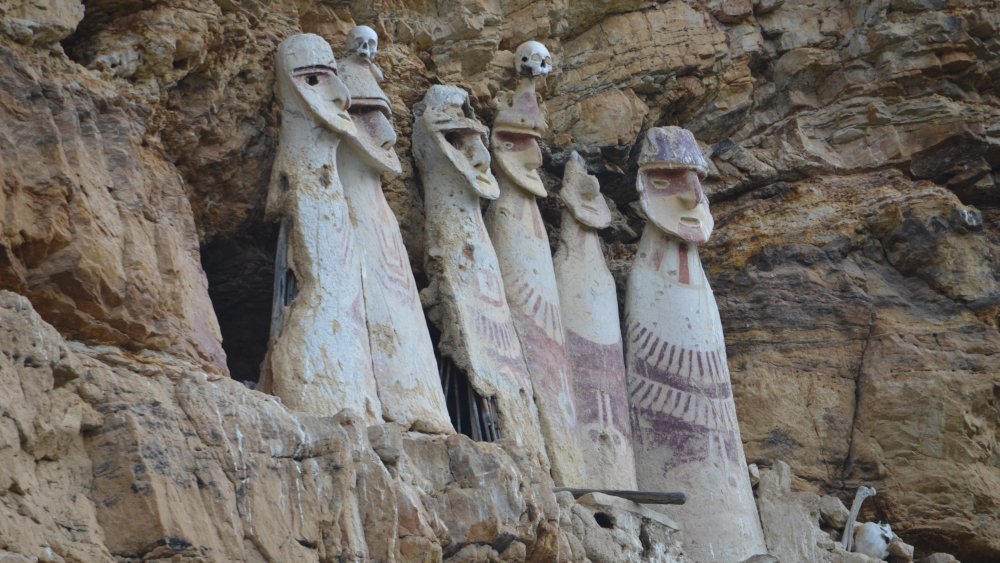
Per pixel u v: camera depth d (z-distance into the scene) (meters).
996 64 23.23
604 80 21.94
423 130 19.14
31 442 12.37
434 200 18.98
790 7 23.23
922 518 21.17
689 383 20.22
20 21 14.95
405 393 17.05
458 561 15.48
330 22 19.11
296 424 14.19
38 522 12.16
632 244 22.08
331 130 17.56
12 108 14.45
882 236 22.52
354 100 18.11
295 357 16.39
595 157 21.66
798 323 21.89
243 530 13.41
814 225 22.44
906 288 22.38
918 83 23.17
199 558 12.88
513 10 21.31
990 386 21.62
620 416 19.62
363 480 14.47
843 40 23.23
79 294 14.34
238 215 17.83
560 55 21.80
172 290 15.28
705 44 22.41
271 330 16.86
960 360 21.80
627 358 20.36
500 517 15.75
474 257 18.81
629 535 17.95
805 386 21.64
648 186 20.84
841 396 21.66
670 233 20.66
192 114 17.17
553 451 18.67
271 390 16.31
